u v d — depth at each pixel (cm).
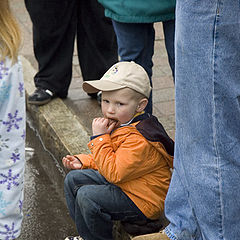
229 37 218
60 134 410
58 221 359
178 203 259
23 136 250
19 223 260
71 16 447
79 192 294
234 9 214
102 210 290
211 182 234
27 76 514
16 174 250
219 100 225
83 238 311
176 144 253
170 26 349
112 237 305
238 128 230
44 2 433
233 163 231
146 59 366
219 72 222
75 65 555
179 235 260
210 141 232
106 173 282
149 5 335
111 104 292
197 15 221
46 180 404
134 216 292
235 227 239
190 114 236
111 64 471
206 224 242
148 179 289
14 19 245
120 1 340
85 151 385
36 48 457
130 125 287
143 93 291
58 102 468
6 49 238
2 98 241
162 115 444
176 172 260
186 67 231
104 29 451
